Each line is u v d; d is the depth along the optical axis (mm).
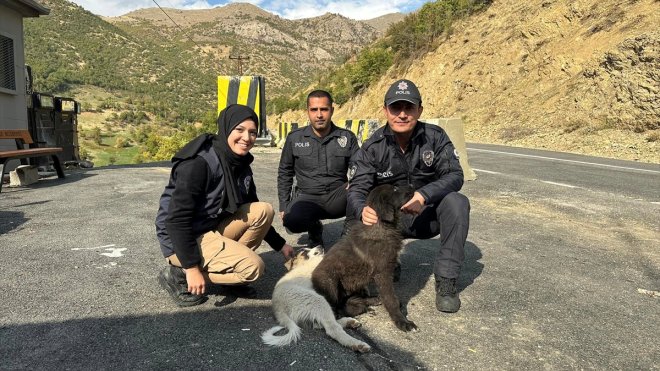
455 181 3350
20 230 5109
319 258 3453
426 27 32594
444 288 3195
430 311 3217
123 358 2490
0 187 7273
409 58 32969
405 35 34188
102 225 5344
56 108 13000
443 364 2508
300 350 2631
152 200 6836
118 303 3219
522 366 2492
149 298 3318
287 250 3793
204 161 2992
